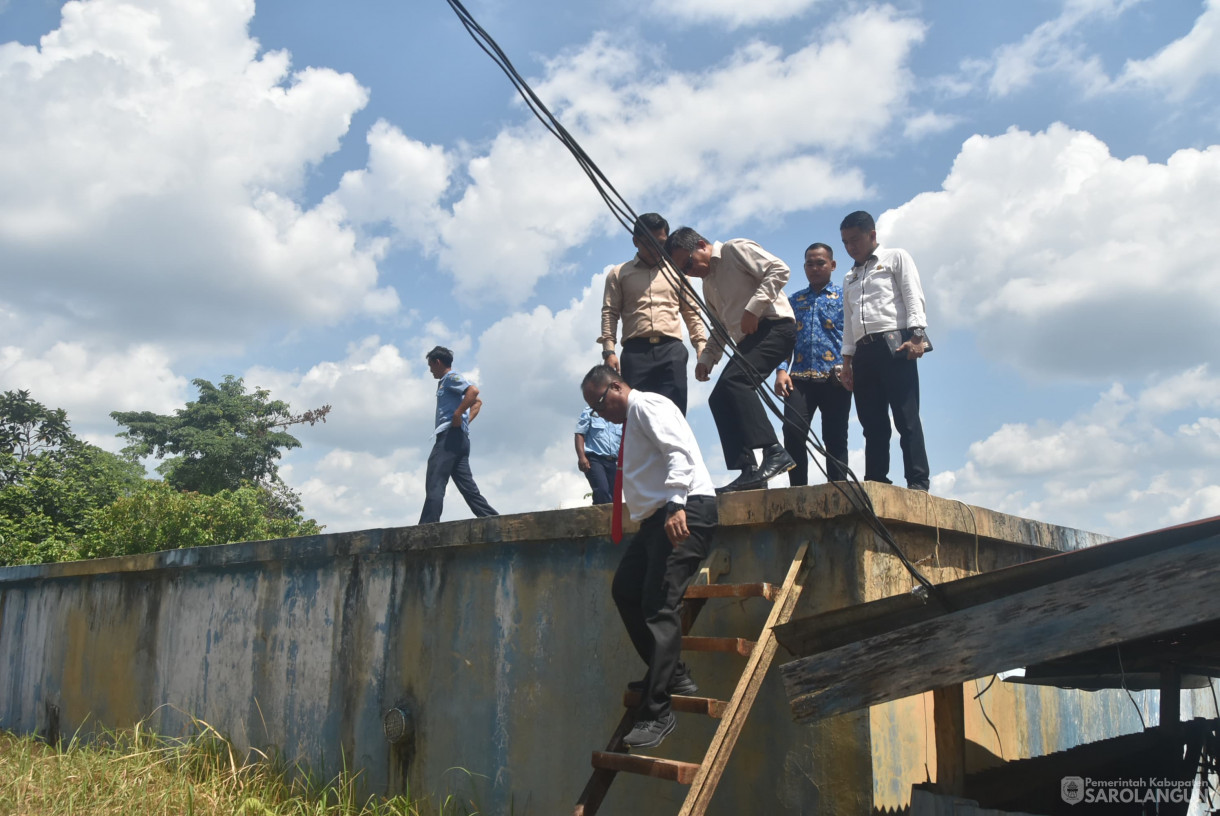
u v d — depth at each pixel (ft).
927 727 13.58
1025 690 17.60
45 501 62.95
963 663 10.07
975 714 15.66
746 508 14.01
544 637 16.87
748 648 12.54
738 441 15.61
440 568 19.02
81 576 30.76
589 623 16.24
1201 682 18.97
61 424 86.94
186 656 25.48
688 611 13.75
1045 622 9.75
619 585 13.58
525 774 16.65
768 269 16.01
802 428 13.07
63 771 20.06
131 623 27.99
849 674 10.78
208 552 24.98
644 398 13.32
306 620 21.97
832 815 12.48
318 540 21.68
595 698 15.89
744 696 12.08
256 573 23.75
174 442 102.73
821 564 13.25
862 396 16.61
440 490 24.62
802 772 12.91
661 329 18.54
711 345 17.60
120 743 25.54
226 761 22.07
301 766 21.03
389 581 20.08
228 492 58.44
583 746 15.87
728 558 14.38
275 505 94.58
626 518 15.65
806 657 11.53
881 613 11.56
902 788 12.77
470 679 17.95
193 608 25.64
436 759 18.20
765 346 15.90
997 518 15.64
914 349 15.76
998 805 12.35
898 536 13.52
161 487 55.62
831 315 19.49
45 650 31.86
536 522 17.06
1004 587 10.80
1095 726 20.30
